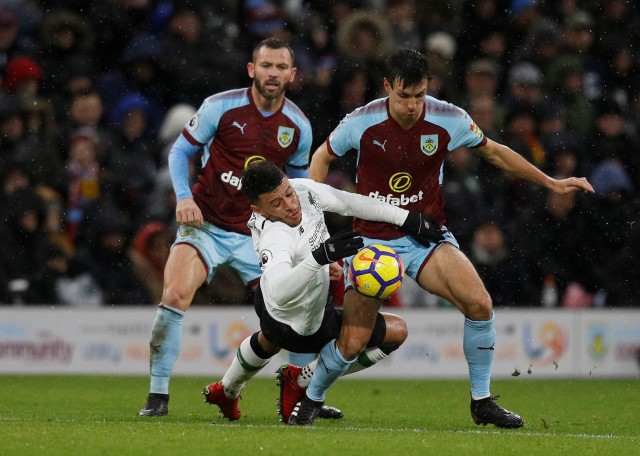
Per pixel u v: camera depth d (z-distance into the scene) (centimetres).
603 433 2472
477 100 4616
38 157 4356
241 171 2798
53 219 4144
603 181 4434
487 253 4212
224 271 4188
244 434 2119
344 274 2486
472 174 4362
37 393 3350
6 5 5188
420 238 2481
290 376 2427
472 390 2514
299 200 2323
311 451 1902
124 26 5019
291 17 5047
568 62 4875
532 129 4672
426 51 4828
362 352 2498
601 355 4088
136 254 4038
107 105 4794
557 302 4325
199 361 3953
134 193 4484
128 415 2681
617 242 4372
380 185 2556
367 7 5222
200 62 4831
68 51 4869
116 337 3966
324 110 4619
